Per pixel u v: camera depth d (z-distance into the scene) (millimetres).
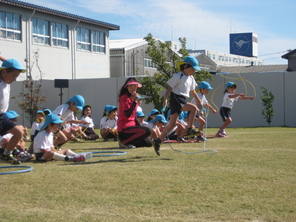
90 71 30828
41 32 26906
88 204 3758
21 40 25328
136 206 3672
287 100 17844
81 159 6383
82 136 12125
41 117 9922
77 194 4117
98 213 3467
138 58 35188
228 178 4820
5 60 6031
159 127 10422
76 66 29547
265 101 17859
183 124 10586
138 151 7754
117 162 6250
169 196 4008
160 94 19516
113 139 12148
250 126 18328
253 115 18281
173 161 6258
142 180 4738
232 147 8281
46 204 3771
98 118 20953
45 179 4852
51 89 22203
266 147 8180
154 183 4578
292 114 17797
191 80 7277
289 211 3484
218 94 18688
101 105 20891
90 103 21094
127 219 3289
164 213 3455
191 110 7293
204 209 3559
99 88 20906
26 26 25609
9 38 24656
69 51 28953
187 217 3336
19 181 4754
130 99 8500
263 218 3297
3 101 6023
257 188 4305
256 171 5277
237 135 12133
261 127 17359
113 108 11609
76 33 29672
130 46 34562
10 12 24578
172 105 7102
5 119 6262
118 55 33938
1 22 24125
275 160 6246
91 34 30953
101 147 9422
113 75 34219
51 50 27531
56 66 27922
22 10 25297
